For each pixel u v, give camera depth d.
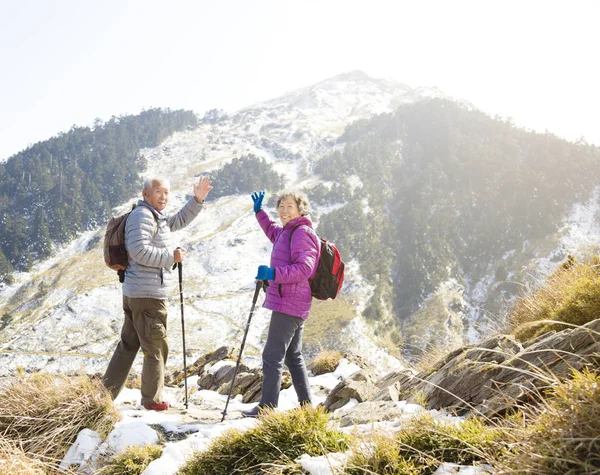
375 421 3.82
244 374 7.37
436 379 4.28
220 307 175.88
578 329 3.39
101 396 4.65
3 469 3.55
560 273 5.86
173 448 3.82
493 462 2.43
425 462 2.75
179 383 9.01
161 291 5.11
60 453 4.10
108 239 5.11
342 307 171.25
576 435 2.18
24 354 147.88
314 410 3.56
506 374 3.64
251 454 3.40
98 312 178.75
